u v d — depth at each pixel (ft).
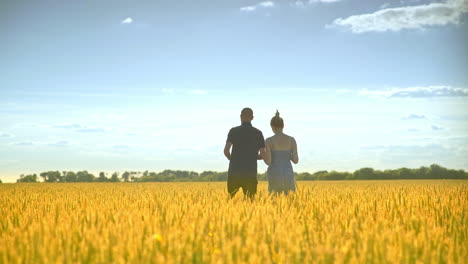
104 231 15.66
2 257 13.00
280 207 22.91
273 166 34.65
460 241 16.94
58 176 266.57
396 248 13.71
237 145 35.88
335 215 20.86
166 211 20.80
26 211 25.14
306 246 14.48
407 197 30.19
